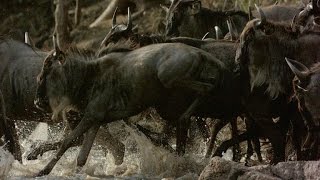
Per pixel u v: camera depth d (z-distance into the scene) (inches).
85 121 1624.0
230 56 1669.5
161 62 1585.9
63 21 3166.8
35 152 1678.2
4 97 1716.3
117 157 1740.9
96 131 1626.5
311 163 1280.8
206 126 1840.6
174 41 1694.1
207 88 1605.6
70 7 3654.0
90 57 1668.3
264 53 1596.9
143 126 1861.5
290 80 1608.0
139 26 3257.9
